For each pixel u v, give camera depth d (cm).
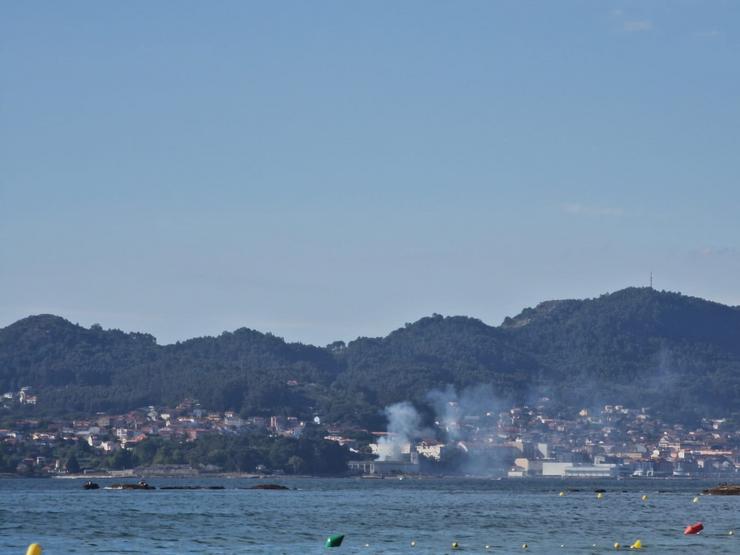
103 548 18562
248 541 19650
